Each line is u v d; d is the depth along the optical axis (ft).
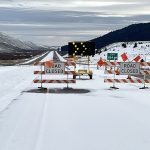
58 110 49.26
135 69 80.84
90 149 29.66
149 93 72.59
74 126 38.55
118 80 81.92
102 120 42.22
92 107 52.49
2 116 44.32
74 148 29.89
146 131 36.37
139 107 52.70
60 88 82.89
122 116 44.98
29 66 213.25
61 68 79.77
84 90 78.59
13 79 110.93
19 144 30.99
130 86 89.04
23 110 49.01
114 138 33.40
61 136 34.04
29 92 73.61
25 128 37.40
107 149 29.66
